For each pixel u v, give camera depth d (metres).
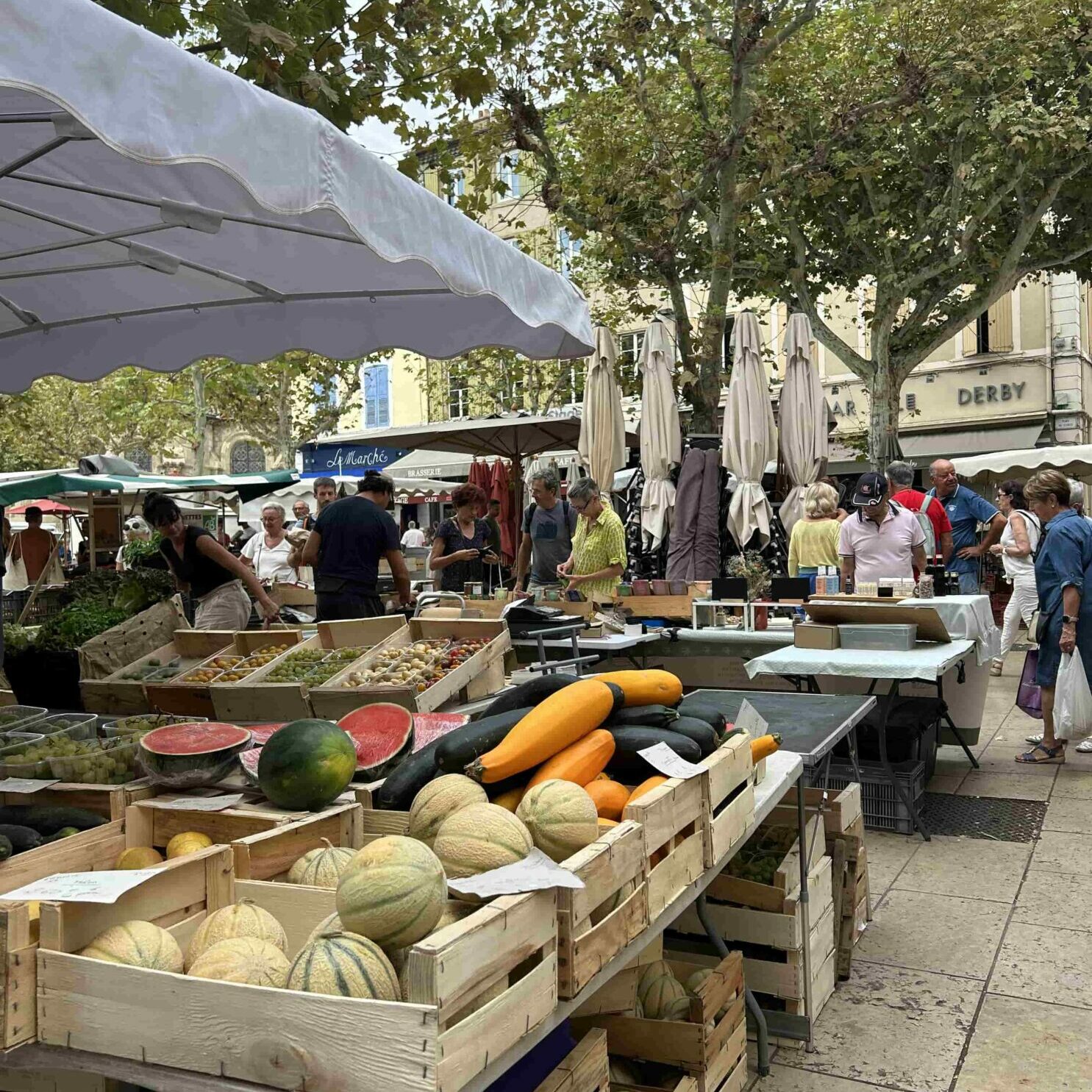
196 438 24.88
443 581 9.36
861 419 26.48
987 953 4.25
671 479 9.67
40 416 31.31
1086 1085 3.23
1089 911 4.64
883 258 17.86
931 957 4.23
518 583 9.67
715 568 9.08
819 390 9.87
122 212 3.99
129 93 2.12
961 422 25.67
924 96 14.45
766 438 9.18
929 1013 3.74
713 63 15.55
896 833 5.88
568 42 11.73
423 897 1.81
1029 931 4.45
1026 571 10.99
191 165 3.15
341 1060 1.55
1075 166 15.88
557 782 2.32
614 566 7.73
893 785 5.86
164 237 4.24
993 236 18.14
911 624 6.07
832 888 4.04
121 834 2.51
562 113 14.50
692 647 7.50
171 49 2.23
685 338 13.35
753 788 3.15
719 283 12.57
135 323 5.45
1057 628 7.11
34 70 1.95
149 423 31.77
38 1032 1.75
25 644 4.77
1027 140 14.95
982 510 10.56
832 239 19.02
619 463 10.28
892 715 6.14
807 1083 3.27
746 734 3.21
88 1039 1.72
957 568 10.59
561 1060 2.39
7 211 3.98
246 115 2.40
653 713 2.86
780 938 3.53
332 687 3.90
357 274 4.59
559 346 5.12
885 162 17.03
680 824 2.55
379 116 6.50
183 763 2.69
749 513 8.93
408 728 3.01
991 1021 3.66
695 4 12.20
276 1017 1.59
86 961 1.73
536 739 2.54
